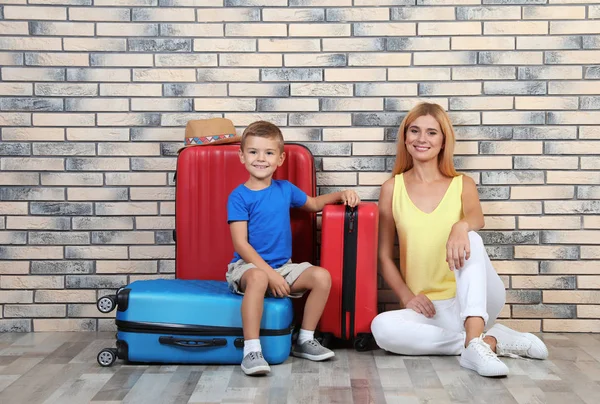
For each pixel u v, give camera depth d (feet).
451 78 11.84
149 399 8.38
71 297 12.04
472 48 11.80
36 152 11.96
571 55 11.76
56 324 12.05
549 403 8.22
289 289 9.96
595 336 11.68
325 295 10.12
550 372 9.51
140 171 12.00
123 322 9.81
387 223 11.35
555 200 11.86
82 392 8.66
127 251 12.04
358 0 11.82
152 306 9.77
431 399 8.36
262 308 9.67
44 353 10.56
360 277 10.48
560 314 11.90
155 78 11.92
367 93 11.89
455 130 11.87
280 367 9.76
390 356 10.34
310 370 9.61
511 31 11.78
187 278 11.20
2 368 9.75
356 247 10.48
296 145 11.25
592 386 8.87
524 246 11.90
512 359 10.19
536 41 11.77
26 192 11.98
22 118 11.93
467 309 9.79
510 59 11.80
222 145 11.23
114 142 11.98
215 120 11.48
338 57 11.87
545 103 11.82
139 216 12.02
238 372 9.53
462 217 11.14
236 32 11.87
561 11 11.74
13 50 11.87
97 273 12.04
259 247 10.50
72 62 11.91
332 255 10.51
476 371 9.47
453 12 11.79
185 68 11.92
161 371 9.59
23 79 11.90
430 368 9.69
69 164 11.97
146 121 11.96
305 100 11.93
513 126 11.85
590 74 11.76
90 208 12.01
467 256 9.89
